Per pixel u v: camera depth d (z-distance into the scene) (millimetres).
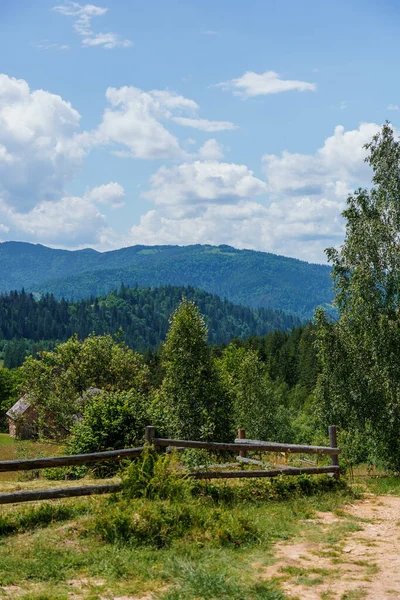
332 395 29078
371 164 30562
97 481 12789
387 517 10914
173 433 39000
